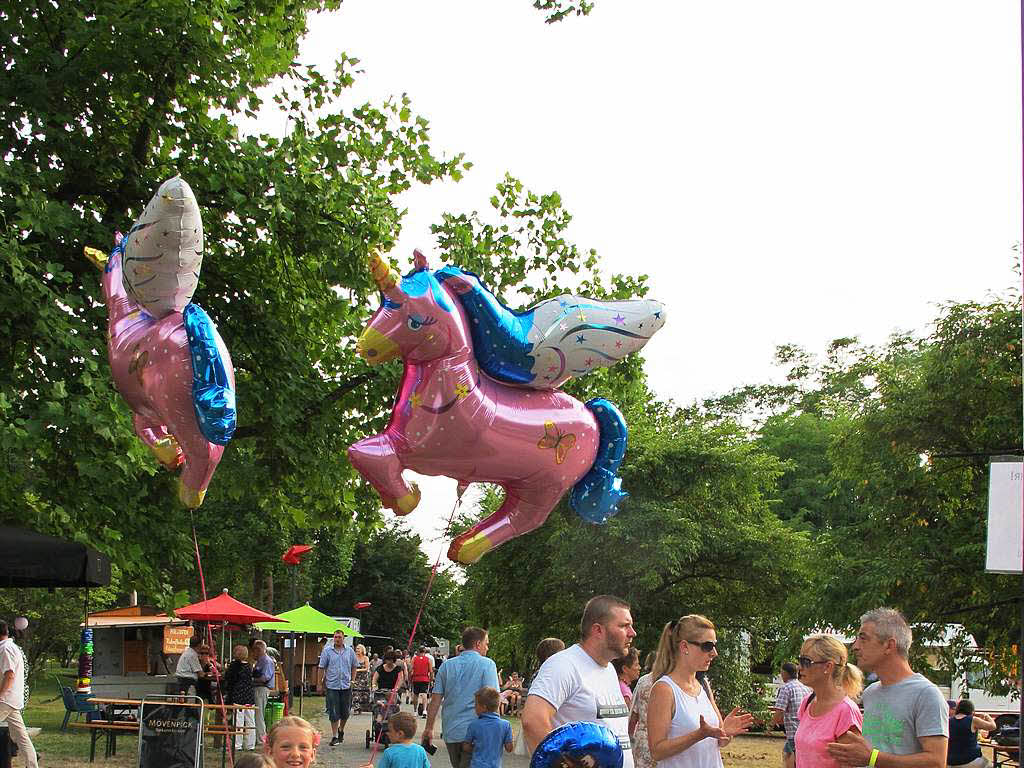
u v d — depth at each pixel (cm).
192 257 510
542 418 516
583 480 547
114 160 1329
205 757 1716
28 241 1203
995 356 1908
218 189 1277
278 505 1505
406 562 6812
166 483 1305
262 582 4778
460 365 499
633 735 661
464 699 972
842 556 2023
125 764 1641
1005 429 1864
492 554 3022
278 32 1454
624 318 519
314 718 2789
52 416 1040
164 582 1380
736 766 1981
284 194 1309
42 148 1265
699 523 2834
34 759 1266
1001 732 1661
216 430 508
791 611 2050
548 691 479
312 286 1416
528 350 509
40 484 1222
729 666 2880
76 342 1068
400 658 1927
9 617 3731
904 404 1972
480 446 505
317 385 1395
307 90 1495
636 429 2942
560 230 1398
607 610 497
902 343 3762
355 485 1502
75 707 2194
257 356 1370
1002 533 539
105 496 1238
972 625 1906
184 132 1330
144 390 517
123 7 1255
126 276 512
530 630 3100
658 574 2747
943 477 1947
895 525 1994
